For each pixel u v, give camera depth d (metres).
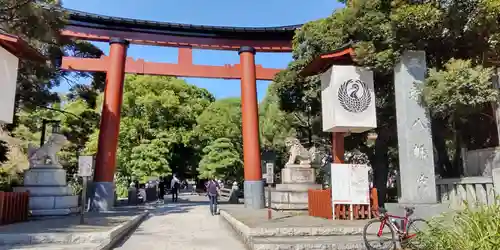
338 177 13.02
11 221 12.93
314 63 13.83
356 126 12.48
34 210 15.24
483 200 9.85
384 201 18.48
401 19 10.69
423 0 11.20
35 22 14.34
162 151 32.94
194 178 51.72
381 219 9.49
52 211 15.53
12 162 22.86
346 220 12.50
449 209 10.31
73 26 20.48
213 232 13.12
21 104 20.14
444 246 7.21
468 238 6.64
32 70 17.52
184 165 46.09
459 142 14.01
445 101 10.16
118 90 20.31
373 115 12.62
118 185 33.38
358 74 12.76
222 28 22.30
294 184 17.83
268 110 33.72
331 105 12.73
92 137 29.03
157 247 10.16
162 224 15.48
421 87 11.26
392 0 11.96
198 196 41.97
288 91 19.77
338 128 12.79
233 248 10.05
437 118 13.94
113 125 19.83
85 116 26.39
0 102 11.94
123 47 20.91
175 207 23.94
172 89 38.44
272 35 23.09
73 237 9.59
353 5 13.84
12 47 12.75
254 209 19.86
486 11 9.73
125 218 14.91
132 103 35.16
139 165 31.70
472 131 14.05
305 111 20.69
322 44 16.59
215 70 22.73
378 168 18.95
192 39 22.52
